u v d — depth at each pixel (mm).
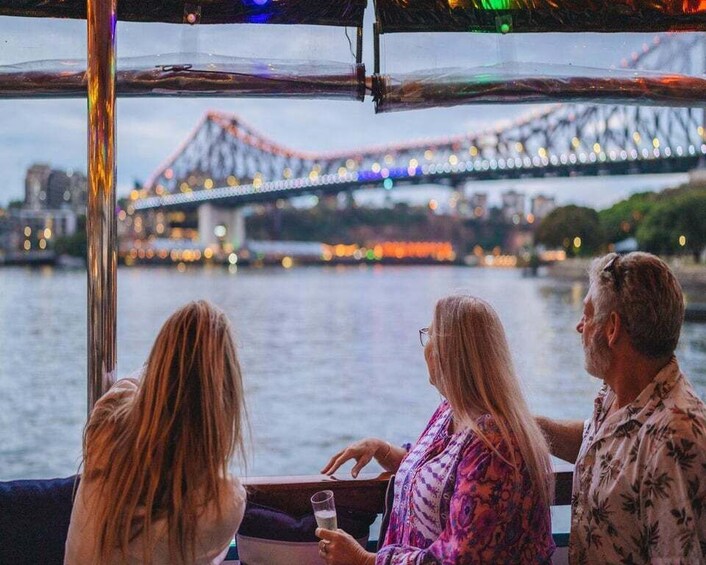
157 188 84000
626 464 1511
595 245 76000
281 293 78438
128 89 2441
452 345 1579
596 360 1586
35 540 1936
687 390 1521
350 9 2479
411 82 2512
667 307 1515
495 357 1566
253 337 51812
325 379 39969
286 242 122000
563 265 85750
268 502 2016
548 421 1939
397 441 30516
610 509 1522
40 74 2455
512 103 2570
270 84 2469
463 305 1603
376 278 101688
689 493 1443
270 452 29031
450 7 2502
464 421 1547
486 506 1469
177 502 1377
